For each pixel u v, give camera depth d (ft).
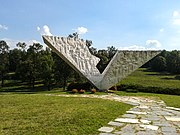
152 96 63.36
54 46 67.56
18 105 36.58
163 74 185.68
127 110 36.24
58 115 28.32
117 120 28.09
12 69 213.66
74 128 22.68
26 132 20.80
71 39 70.74
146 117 31.12
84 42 72.79
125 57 69.92
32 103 38.96
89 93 65.41
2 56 182.60
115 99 51.67
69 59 69.00
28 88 146.20
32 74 145.79
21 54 201.98
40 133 20.59
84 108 33.99
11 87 154.10
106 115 29.89
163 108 41.04
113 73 69.97
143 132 23.13
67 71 123.85
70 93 66.49
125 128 24.36
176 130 24.48
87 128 23.09
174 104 46.75
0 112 30.19
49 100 43.68
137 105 43.04
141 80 142.61
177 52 196.65
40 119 26.00
